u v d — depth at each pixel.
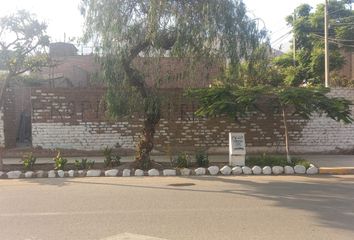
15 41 15.26
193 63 14.20
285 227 7.70
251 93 14.38
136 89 14.59
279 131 18.88
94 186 12.23
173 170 14.44
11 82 19.27
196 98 15.66
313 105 14.86
